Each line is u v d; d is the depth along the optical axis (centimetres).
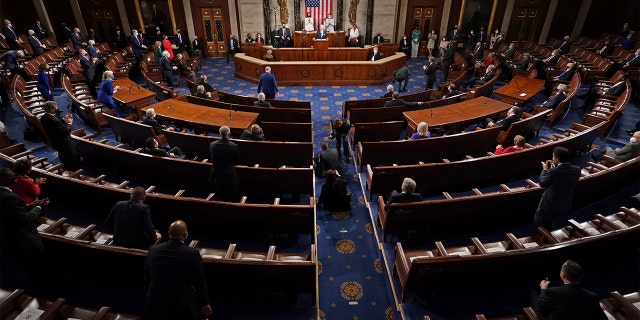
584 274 425
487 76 1180
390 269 467
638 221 457
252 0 1692
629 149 605
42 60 1256
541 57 1511
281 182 571
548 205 432
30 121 793
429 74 1261
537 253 349
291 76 1395
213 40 1777
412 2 1764
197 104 941
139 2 1678
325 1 1741
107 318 338
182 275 270
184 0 1683
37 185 443
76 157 616
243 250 483
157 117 818
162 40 1633
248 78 1448
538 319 332
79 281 402
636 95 1120
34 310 338
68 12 1673
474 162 575
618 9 1700
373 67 1391
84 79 1152
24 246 342
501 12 1788
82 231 443
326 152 665
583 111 1045
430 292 414
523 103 993
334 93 1313
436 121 798
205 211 456
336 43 1683
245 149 670
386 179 575
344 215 587
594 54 1352
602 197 579
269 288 380
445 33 1833
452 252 437
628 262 438
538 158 639
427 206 450
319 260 490
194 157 722
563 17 1808
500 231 516
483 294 409
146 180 638
